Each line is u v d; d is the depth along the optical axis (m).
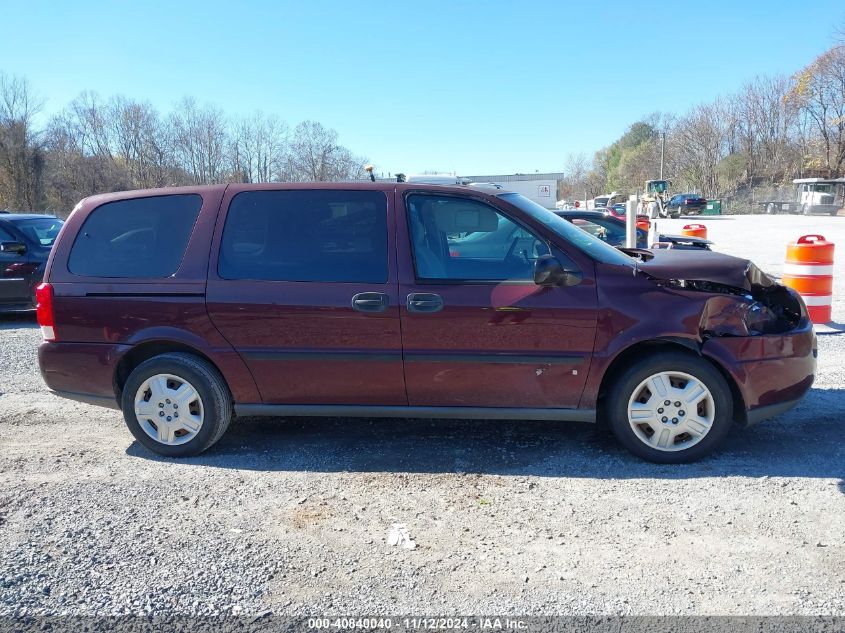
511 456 4.30
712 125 67.75
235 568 3.09
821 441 4.38
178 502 3.77
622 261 4.19
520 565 3.06
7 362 7.14
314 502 3.74
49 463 4.38
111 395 4.47
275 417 5.18
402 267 4.11
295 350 4.20
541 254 4.07
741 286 4.06
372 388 4.21
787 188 56.00
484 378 4.11
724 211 54.53
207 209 4.35
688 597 2.79
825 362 6.30
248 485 3.98
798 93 59.09
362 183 4.29
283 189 4.31
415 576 3.00
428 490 3.85
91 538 3.38
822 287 7.78
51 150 46.34
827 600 2.75
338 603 2.82
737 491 3.71
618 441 4.28
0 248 9.05
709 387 3.97
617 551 3.15
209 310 4.23
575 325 3.98
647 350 4.08
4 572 3.09
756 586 2.85
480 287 4.04
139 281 4.33
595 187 102.62
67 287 4.42
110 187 44.84
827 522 3.36
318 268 4.19
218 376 4.36
